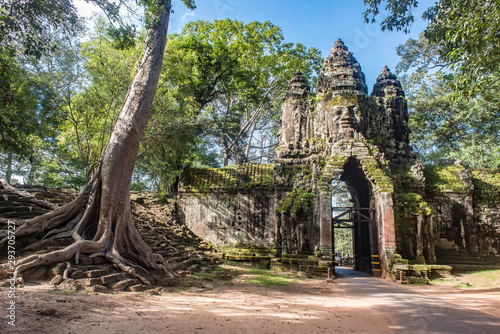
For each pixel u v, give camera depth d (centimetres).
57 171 2708
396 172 2339
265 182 2498
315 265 1891
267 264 2152
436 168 2506
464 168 2402
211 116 3300
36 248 998
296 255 2042
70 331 530
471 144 3080
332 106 2358
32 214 1263
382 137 2411
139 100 1237
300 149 2509
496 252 2275
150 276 1091
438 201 2353
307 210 2111
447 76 1291
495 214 2320
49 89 1795
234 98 3956
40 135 1401
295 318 764
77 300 721
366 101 2416
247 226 2447
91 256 1020
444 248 2272
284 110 2711
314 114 2561
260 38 3338
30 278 848
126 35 1294
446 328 727
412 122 3347
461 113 2945
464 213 2319
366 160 2088
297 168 2461
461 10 1188
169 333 574
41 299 680
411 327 733
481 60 1084
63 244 1060
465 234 2291
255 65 3431
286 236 2106
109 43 2036
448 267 1798
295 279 1606
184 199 2561
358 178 2392
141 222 1981
